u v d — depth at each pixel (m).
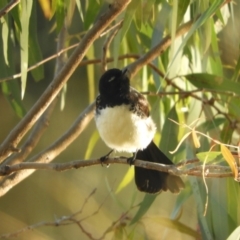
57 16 8.62
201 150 9.80
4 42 8.57
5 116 14.90
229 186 9.24
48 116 9.44
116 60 8.72
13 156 9.09
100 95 8.78
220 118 10.31
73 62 8.07
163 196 13.25
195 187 9.00
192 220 12.05
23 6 7.91
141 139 8.74
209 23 8.62
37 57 9.93
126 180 10.88
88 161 7.38
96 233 13.10
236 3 10.10
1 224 13.60
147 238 9.65
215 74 10.89
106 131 8.73
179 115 10.96
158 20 9.65
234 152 6.84
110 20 8.08
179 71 10.93
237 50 11.23
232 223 9.14
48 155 9.10
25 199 14.42
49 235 13.90
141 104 8.76
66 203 14.38
